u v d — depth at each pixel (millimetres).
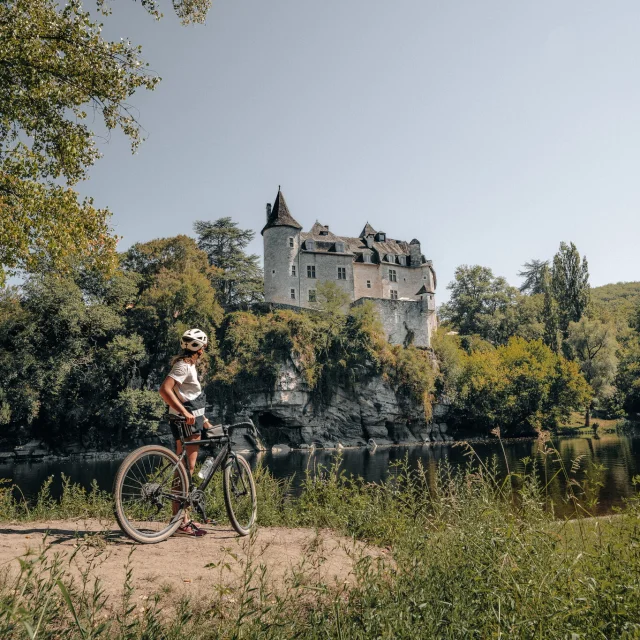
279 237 76875
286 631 2762
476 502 4789
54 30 11523
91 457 57125
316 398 68062
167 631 2676
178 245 78750
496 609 3082
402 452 55906
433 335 81062
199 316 66875
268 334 68000
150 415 58344
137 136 13188
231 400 64500
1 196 11516
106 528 5004
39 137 12742
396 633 2752
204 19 13273
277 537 5305
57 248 12195
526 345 79125
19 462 54250
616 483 24031
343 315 73188
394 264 83688
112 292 63375
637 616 3051
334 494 7594
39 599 2547
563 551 3744
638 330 100875
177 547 4434
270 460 49125
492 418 70562
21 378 52844
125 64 12438
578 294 93062
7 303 54375
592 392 74062
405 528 5477
